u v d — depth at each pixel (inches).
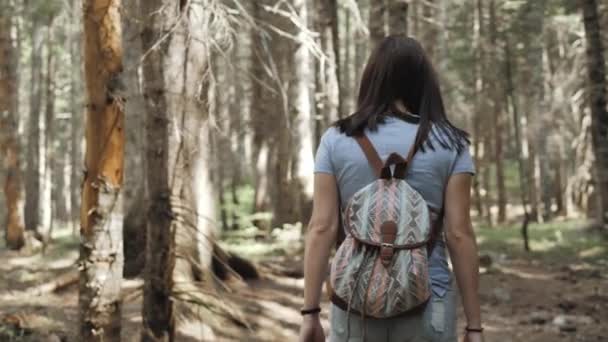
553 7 908.0
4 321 300.8
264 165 860.0
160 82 270.1
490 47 1011.3
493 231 898.1
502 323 356.8
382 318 93.6
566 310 386.0
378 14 446.6
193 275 318.7
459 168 98.0
